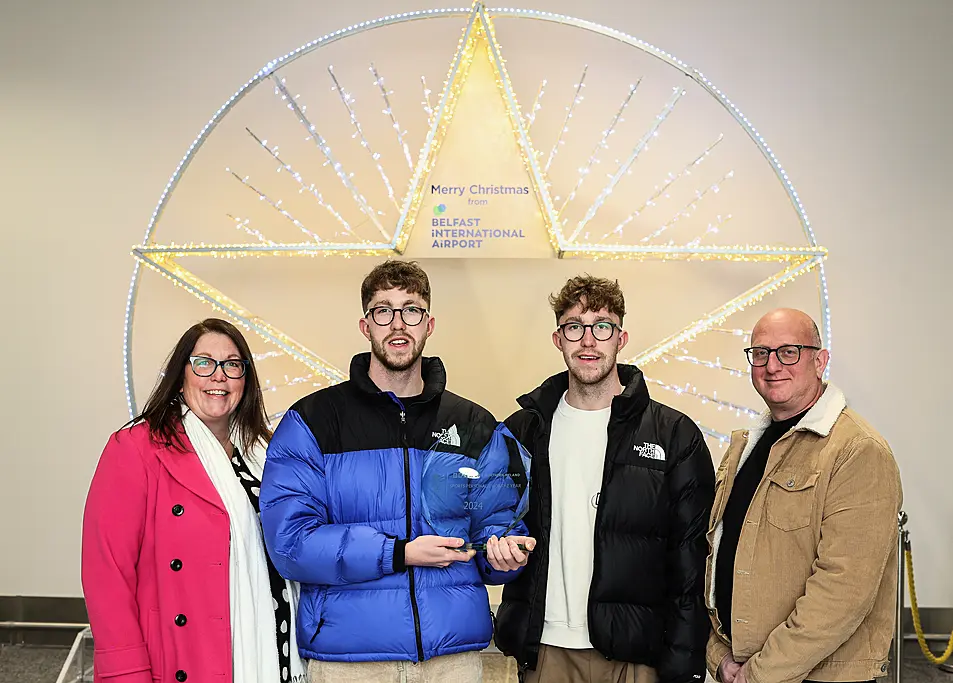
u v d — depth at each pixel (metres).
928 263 3.54
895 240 3.54
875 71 3.56
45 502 3.60
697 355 3.56
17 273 3.62
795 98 3.56
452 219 3.14
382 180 3.57
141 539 1.77
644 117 3.55
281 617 1.87
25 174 3.62
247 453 1.96
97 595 1.71
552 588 1.98
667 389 3.54
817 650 1.67
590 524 1.97
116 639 1.69
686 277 3.55
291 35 3.60
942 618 3.50
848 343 3.54
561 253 3.12
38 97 3.62
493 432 1.90
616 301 2.01
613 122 3.21
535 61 3.56
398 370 1.85
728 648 1.87
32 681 3.16
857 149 3.55
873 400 3.53
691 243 3.38
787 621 1.72
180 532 1.75
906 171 3.54
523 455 1.97
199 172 3.58
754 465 1.93
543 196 3.09
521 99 3.57
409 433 1.85
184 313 3.60
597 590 1.90
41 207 3.61
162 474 1.79
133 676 1.68
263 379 3.59
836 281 3.54
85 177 3.61
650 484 1.94
